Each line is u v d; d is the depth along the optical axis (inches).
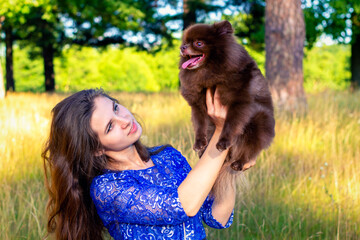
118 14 754.8
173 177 85.2
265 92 97.8
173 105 353.7
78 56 1616.6
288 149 221.6
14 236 131.3
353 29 725.3
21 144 216.4
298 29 332.2
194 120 101.2
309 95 410.3
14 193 170.1
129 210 74.9
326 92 421.4
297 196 167.6
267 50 343.3
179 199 72.7
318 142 233.1
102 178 79.7
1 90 523.2
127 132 81.6
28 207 147.8
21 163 197.0
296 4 330.6
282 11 330.3
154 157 90.3
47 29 800.3
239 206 153.3
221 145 80.8
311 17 692.1
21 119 263.3
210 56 93.1
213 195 93.4
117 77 2071.9
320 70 1828.2
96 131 80.1
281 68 333.1
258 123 94.4
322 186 172.6
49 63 883.4
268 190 171.9
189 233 81.4
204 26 100.2
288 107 324.5
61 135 81.7
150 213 73.5
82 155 81.0
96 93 84.4
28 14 675.4
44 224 138.4
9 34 826.2
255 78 92.7
